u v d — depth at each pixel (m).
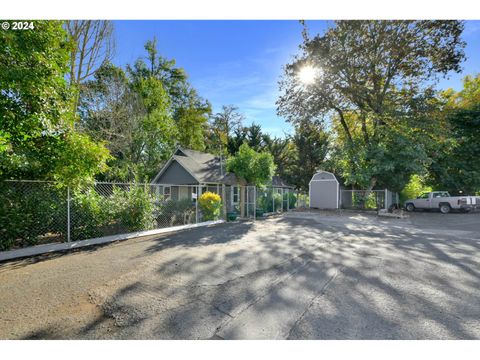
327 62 16.69
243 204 14.91
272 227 10.28
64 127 6.30
